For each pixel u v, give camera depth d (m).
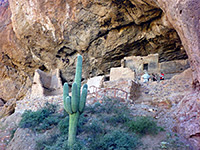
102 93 9.70
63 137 6.38
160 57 15.77
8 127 10.53
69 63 16.92
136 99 9.50
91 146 5.44
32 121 8.42
